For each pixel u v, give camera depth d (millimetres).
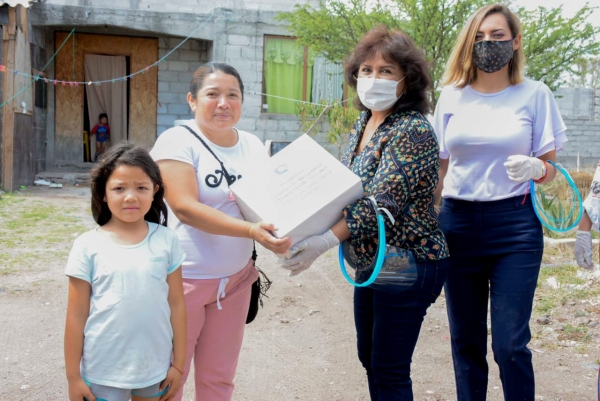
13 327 4996
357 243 2762
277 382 4176
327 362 4539
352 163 2967
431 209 2854
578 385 4148
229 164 2898
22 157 13852
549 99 3217
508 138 3172
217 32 15273
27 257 7188
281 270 6996
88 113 17312
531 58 11102
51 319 5223
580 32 11102
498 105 3256
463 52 3330
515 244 3152
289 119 15594
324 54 12891
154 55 16906
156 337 2506
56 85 16562
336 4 12055
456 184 3318
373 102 2789
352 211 2561
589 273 6688
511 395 3010
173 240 2646
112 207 2514
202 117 2854
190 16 15227
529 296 3062
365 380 4227
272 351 4730
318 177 2607
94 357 2436
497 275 3178
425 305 2852
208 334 3023
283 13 13094
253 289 3225
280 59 15555
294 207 2566
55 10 14750
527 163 2992
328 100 15500
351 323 5391
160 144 2857
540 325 5289
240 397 3939
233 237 2908
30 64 14367
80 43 16609
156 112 17109
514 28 3213
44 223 9352
